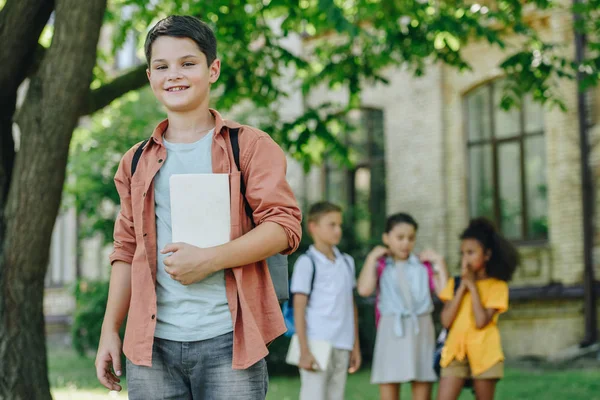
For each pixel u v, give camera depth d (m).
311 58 17.86
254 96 10.74
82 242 22.50
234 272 3.20
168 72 3.32
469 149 16.27
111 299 3.44
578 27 10.52
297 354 6.86
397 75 17.03
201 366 3.19
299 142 10.88
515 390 11.09
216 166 3.32
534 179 15.47
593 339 14.34
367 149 17.53
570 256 14.84
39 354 7.06
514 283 15.45
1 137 7.33
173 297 3.22
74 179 16.56
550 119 15.17
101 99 7.54
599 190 14.55
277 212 3.26
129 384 3.29
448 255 16.33
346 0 11.27
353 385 12.28
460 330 6.62
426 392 7.14
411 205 16.80
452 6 10.70
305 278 6.85
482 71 15.96
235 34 10.23
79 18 6.69
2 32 6.96
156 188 3.33
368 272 7.20
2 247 6.99
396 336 7.05
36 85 6.88
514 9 10.44
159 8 10.76
